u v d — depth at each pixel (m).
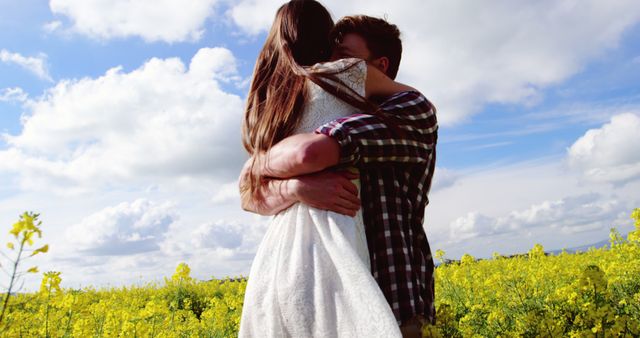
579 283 2.96
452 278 6.23
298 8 1.65
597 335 2.58
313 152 1.37
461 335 3.12
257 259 1.52
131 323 4.67
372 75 1.57
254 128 1.65
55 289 3.20
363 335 1.23
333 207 1.39
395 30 1.75
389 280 1.39
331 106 1.51
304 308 1.32
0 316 1.85
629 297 4.14
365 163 1.42
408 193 1.52
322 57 1.68
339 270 1.30
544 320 2.79
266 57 1.69
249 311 1.46
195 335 5.20
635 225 5.22
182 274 5.27
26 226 1.72
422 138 1.50
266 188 1.54
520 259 8.36
